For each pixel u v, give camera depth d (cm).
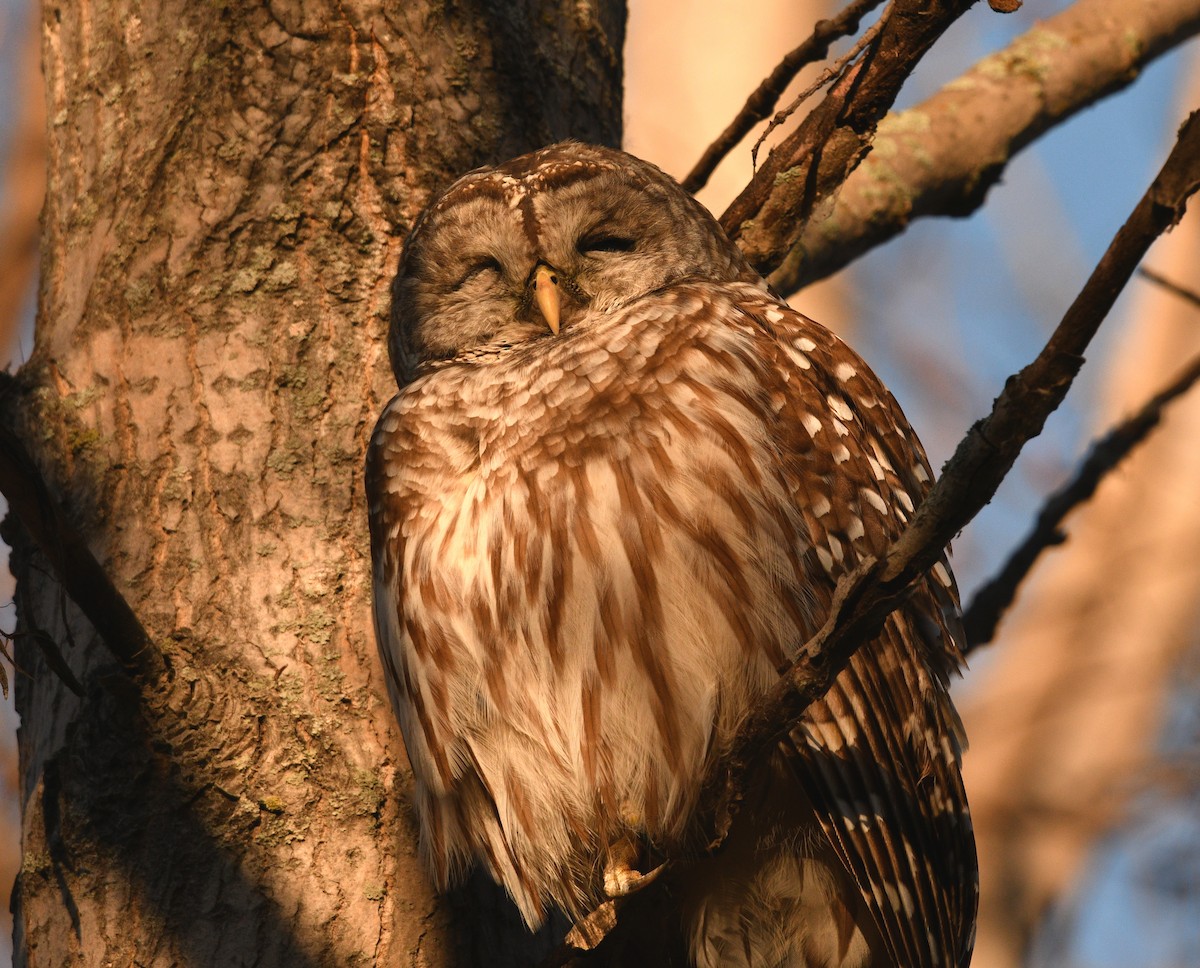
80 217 870
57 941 736
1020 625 1728
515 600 779
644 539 761
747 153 1631
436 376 842
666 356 796
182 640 761
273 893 736
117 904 729
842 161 910
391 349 863
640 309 823
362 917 746
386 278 860
